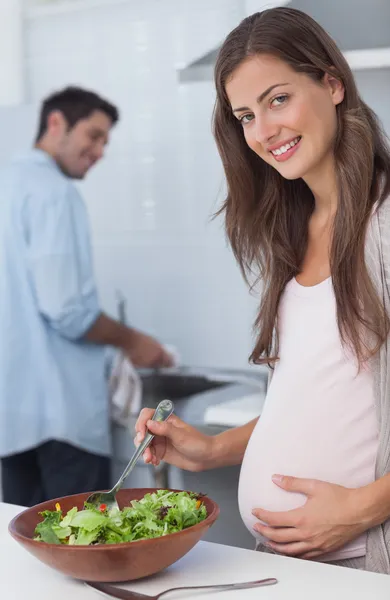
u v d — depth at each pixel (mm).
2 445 2674
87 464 2744
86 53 2961
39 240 2621
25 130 3033
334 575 970
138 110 2928
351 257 1157
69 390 2691
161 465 2342
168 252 2965
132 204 3000
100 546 888
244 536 2221
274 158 1203
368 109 1239
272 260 1302
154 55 2871
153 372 2857
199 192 2879
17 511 1247
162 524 978
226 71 1196
